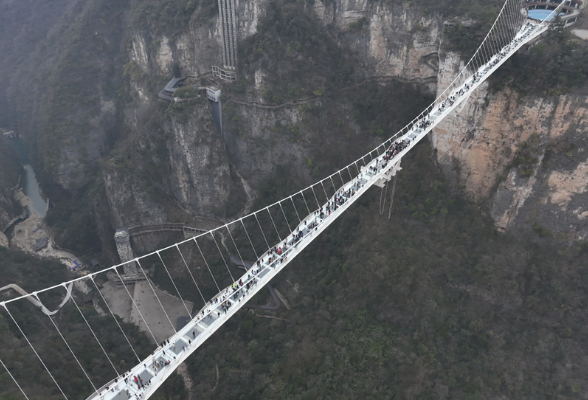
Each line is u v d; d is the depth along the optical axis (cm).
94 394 3139
